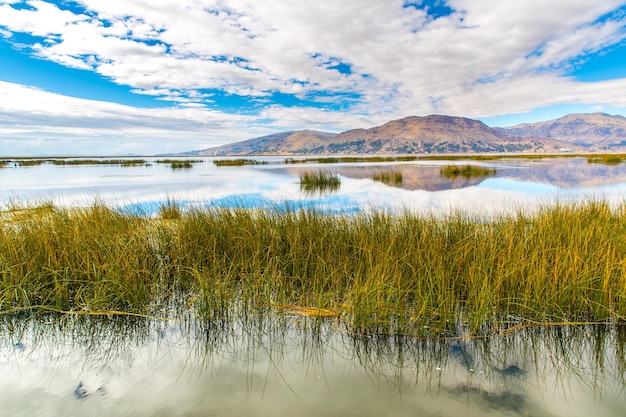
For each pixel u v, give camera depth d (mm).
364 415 2496
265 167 39531
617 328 3752
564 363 3195
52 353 3371
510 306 4074
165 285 4770
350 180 21906
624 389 2826
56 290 4203
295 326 3869
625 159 47469
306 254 5219
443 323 3709
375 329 3719
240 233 5863
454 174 25828
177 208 9023
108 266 4520
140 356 3326
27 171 32469
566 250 4746
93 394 2748
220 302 4082
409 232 5770
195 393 2766
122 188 17797
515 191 15602
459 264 4555
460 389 2820
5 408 2562
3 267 4426
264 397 2709
